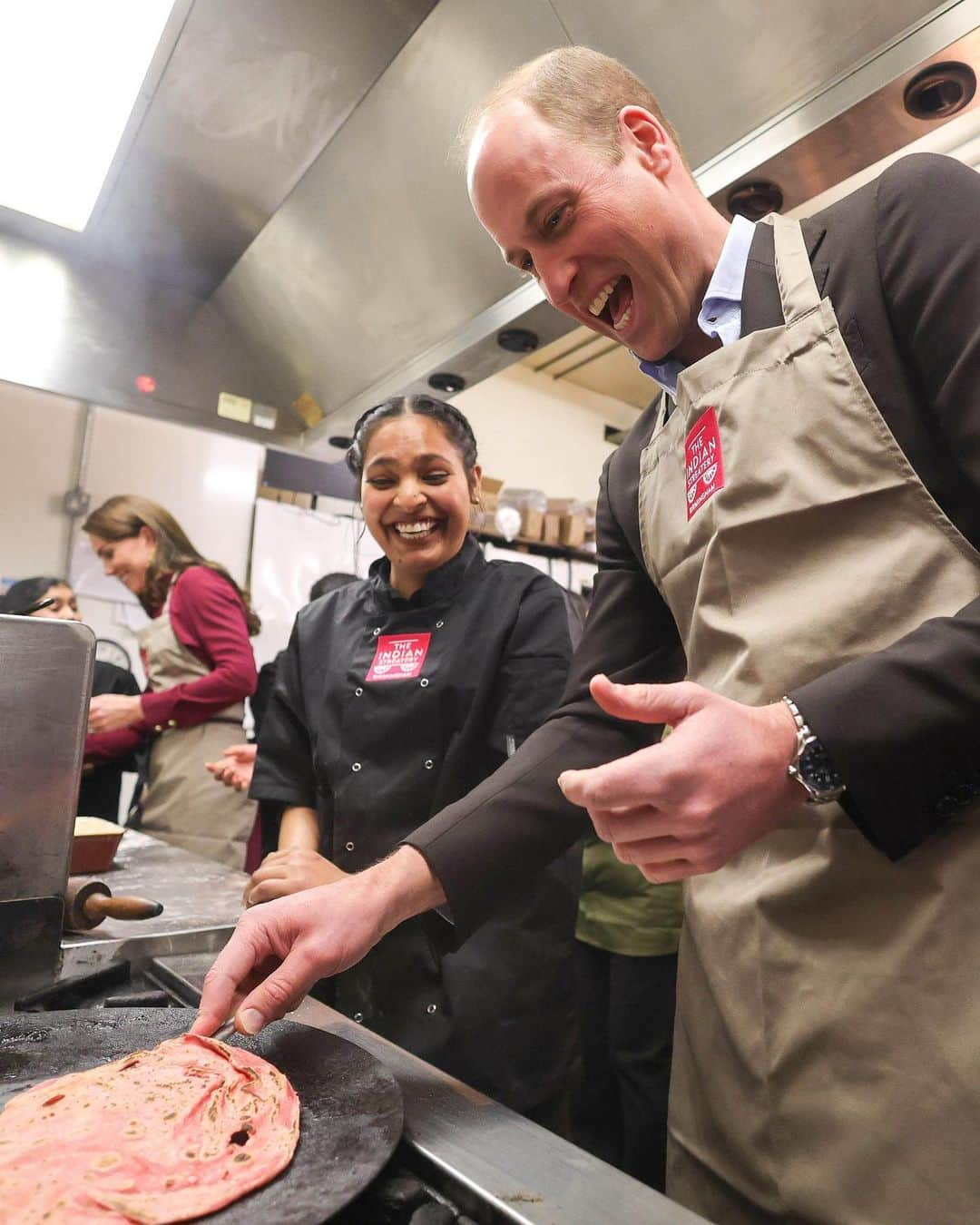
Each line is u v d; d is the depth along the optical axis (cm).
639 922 179
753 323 75
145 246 185
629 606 96
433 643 117
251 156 156
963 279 60
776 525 69
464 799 82
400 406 123
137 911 96
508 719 112
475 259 150
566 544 379
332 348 190
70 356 189
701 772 50
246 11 126
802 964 65
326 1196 49
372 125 146
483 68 129
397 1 125
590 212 76
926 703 52
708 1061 75
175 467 337
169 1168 51
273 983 64
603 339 431
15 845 86
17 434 303
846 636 64
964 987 57
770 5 102
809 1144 63
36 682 88
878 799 53
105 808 235
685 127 117
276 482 363
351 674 120
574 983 110
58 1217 47
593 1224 47
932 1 93
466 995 101
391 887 74
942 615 62
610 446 516
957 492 64
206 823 216
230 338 209
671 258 79
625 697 52
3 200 168
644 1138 173
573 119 77
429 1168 54
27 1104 58
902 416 65
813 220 75
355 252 168
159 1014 74
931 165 66
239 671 215
